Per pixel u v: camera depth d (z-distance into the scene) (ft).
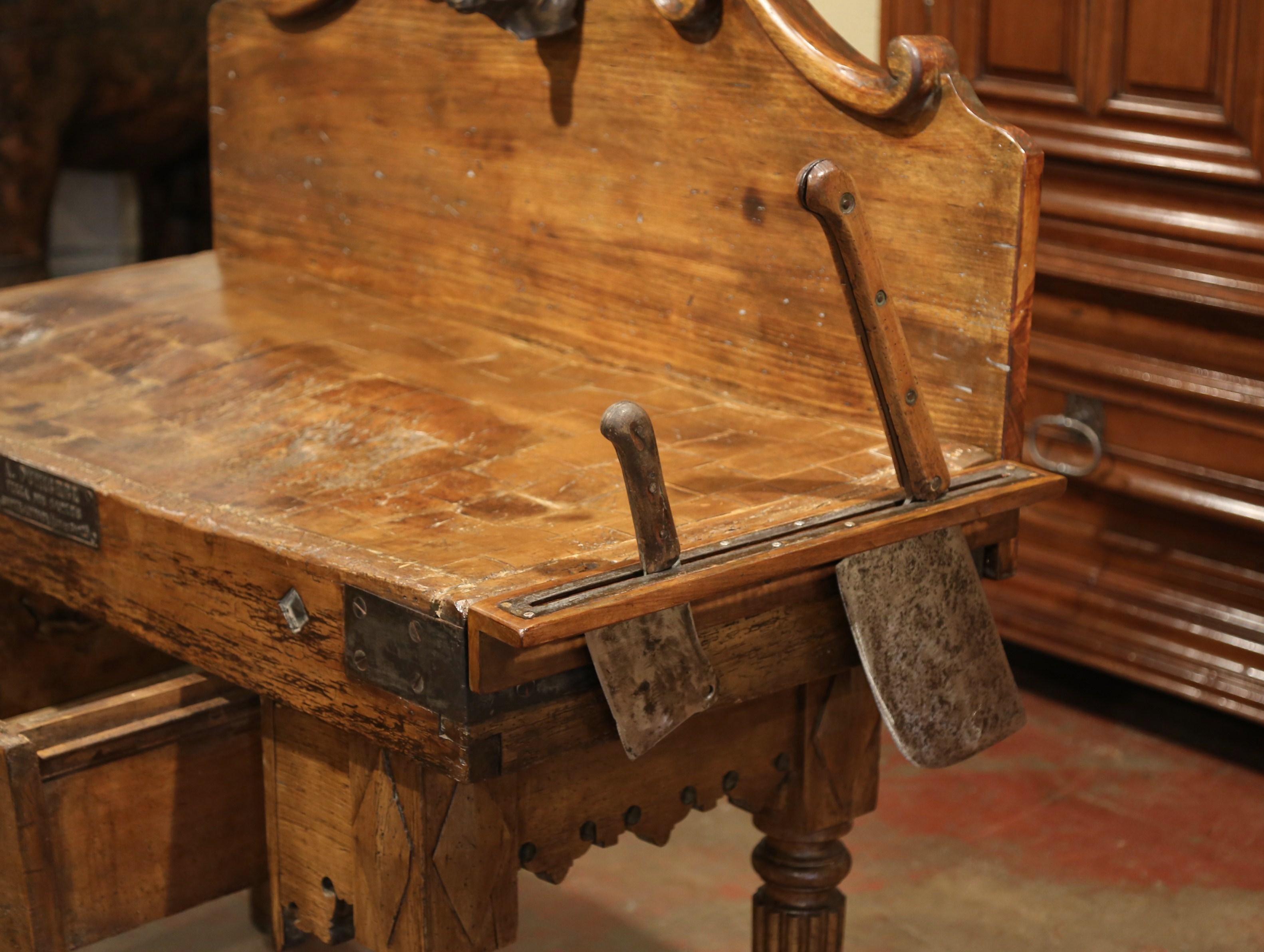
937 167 4.93
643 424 3.95
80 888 4.76
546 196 6.19
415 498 4.78
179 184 12.68
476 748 4.03
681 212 5.72
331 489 4.91
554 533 4.44
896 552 4.56
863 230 4.31
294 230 7.31
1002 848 7.92
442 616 3.96
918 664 4.60
